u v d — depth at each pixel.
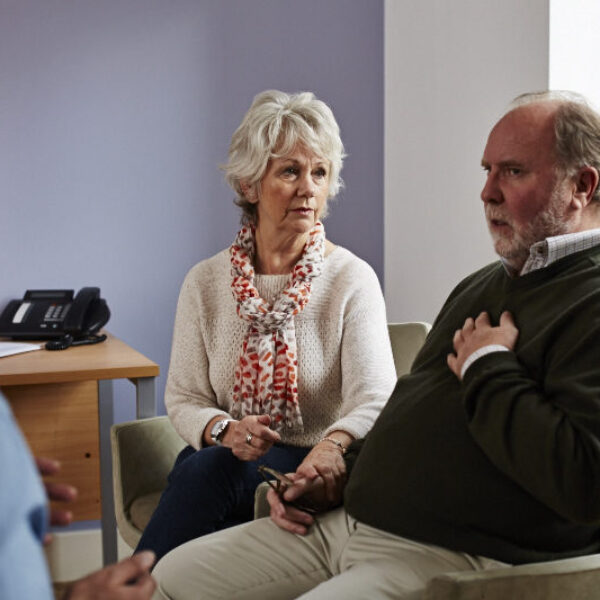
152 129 2.80
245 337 1.90
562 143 1.34
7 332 2.43
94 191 2.77
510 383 1.23
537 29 2.17
